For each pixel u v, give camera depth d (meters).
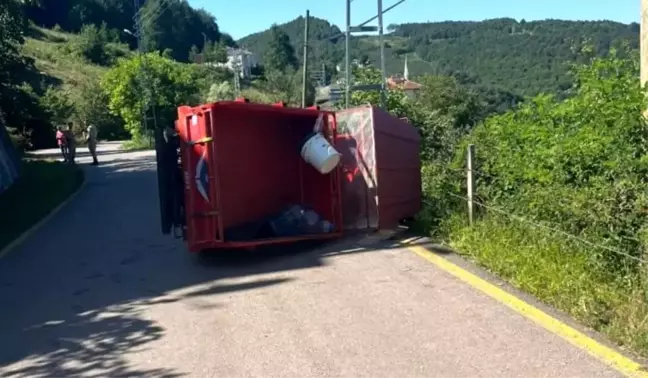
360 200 10.72
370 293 7.46
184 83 51.31
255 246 9.77
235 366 5.68
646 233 6.85
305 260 9.30
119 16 132.25
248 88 80.81
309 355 5.79
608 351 5.42
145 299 8.02
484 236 8.87
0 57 29.30
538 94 11.41
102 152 43.88
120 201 17.69
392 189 10.89
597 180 8.27
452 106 31.31
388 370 5.36
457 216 10.01
